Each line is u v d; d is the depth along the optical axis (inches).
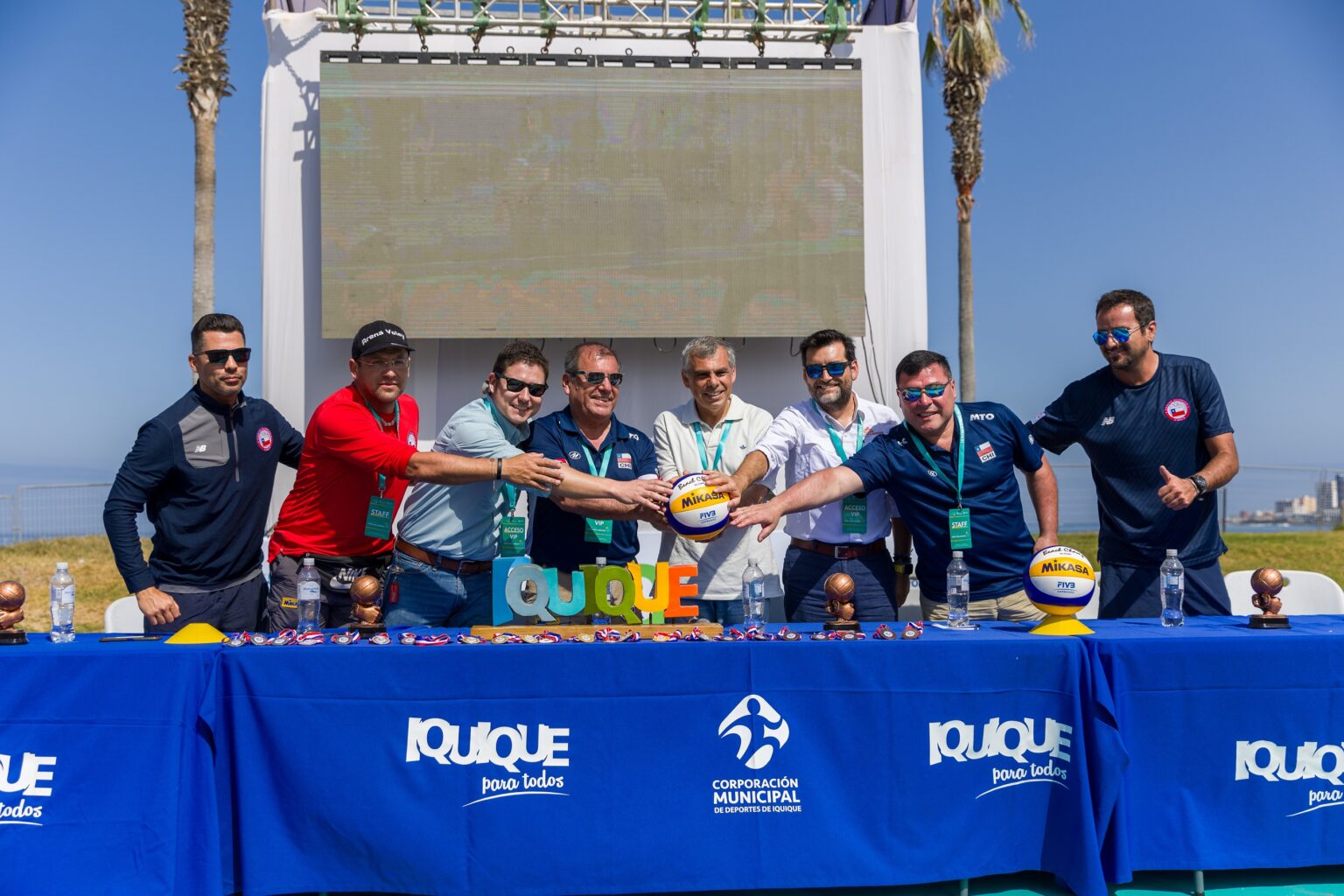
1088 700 115.1
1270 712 117.4
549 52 215.0
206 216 393.4
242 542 140.2
